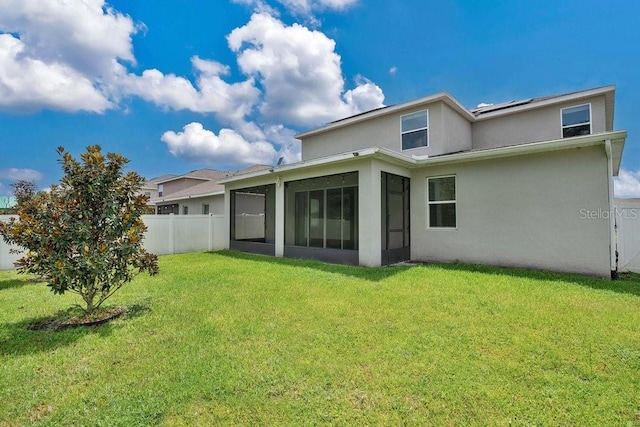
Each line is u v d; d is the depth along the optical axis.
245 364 3.14
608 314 4.45
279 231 11.16
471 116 12.17
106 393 2.69
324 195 10.71
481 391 2.64
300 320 4.36
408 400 2.55
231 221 13.83
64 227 4.29
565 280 6.49
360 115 13.18
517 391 2.65
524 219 7.81
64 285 4.22
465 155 8.37
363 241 8.55
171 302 5.32
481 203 8.50
